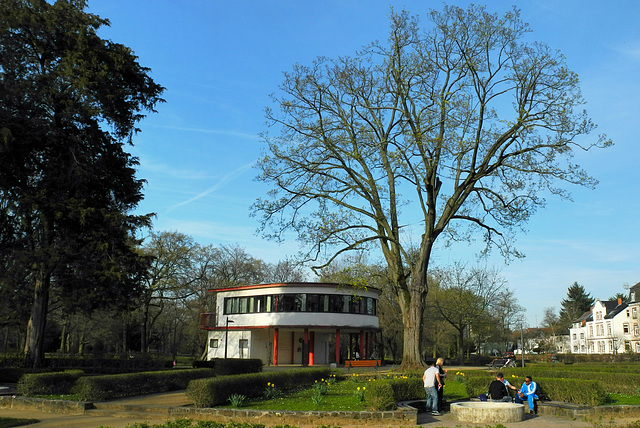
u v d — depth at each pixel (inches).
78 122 1254.3
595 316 4079.7
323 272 1152.8
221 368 1155.3
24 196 1138.7
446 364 2458.2
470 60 1047.6
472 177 1090.7
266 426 512.1
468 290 2381.9
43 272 1148.5
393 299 2598.4
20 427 547.5
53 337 2422.5
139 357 1569.9
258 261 2659.9
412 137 1040.8
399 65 1099.3
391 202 1194.6
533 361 2652.6
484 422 576.1
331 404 647.1
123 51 1348.4
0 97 1102.4
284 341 2050.9
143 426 488.7
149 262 1298.0
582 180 1023.0
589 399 691.4
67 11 1268.5
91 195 1291.8
